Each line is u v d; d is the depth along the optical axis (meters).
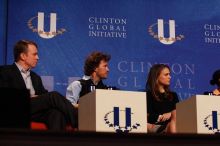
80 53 7.61
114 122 3.19
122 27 7.80
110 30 7.77
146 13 7.91
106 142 2.76
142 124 3.24
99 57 6.19
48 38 7.56
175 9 7.98
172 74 7.73
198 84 7.75
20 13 7.55
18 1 7.57
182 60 7.82
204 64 7.84
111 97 3.21
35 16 7.59
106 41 7.71
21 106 2.97
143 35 7.83
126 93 3.24
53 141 2.71
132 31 7.81
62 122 3.99
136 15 7.88
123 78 7.61
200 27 7.96
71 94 6.02
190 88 7.71
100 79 6.20
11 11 7.52
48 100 4.06
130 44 7.77
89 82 6.09
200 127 3.35
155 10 7.94
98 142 2.74
